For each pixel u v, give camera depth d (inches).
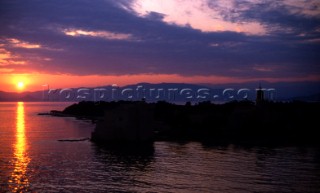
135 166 2662.4
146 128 4148.6
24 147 3582.7
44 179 2253.9
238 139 4296.3
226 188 2069.4
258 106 5221.5
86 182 2191.2
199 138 4365.2
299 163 2797.7
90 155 3144.7
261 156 3120.1
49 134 4835.1
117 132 4042.8
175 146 3759.8
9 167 2588.6
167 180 2242.9
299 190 2050.9
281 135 4520.2
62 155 3129.9
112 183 2170.3
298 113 5196.9
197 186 2110.0
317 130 4687.5
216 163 2780.5
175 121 5615.2
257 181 2228.1
